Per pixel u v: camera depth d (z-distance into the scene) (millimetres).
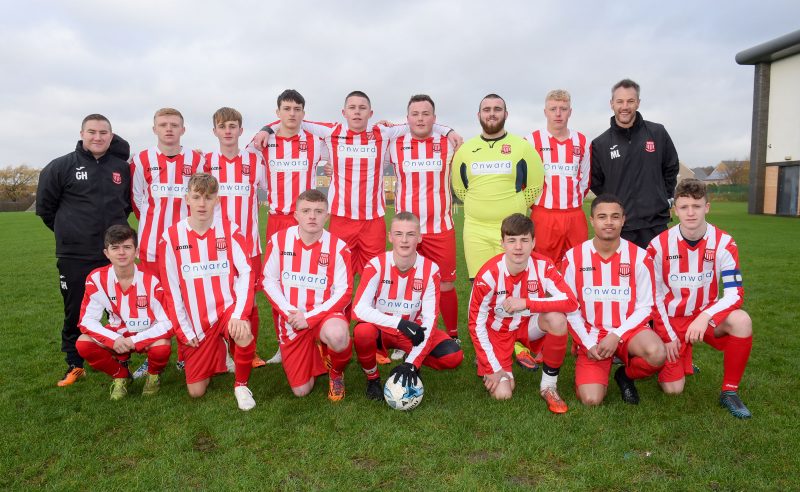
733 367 3227
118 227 3516
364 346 3412
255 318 4309
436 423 3068
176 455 2693
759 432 2900
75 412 3260
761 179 25719
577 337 3500
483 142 4488
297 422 3098
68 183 3936
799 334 4855
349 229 4762
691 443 2789
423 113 4461
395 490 2385
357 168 4676
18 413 3230
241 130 4562
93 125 3910
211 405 3361
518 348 4266
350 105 4500
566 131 4645
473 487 2393
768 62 25156
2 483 2467
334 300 3623
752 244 12266
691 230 3463
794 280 7625
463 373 4012
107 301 3668
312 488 2406
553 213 4637
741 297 3293
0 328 5355
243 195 4617
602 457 2656
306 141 4723
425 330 3520
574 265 3648
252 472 2537
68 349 3873
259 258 4809
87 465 2611
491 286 3598
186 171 4445
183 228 3598
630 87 4410
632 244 3568
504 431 2955
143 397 3520
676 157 4598
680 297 3617
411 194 4695
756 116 25625
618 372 3572
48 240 14867
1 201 50344
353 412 3234
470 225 4609
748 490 2363
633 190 4543
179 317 3477
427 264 3660
